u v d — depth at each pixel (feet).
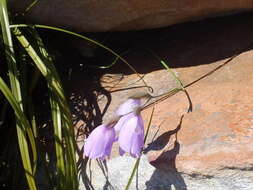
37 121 0.93
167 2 0.84
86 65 0.98
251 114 0.72
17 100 0.77
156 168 0.74
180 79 0.88
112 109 0.88
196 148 0.71
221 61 0.88
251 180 0.67
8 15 0.85
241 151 0.67
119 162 0.79
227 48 0.90
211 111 0.76
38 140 0.88
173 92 0.83
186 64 0.90
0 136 0.93
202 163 0.69
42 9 0.88
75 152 0.79
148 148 0.76
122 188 0.78
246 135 0.69
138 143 0.70
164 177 0.74
